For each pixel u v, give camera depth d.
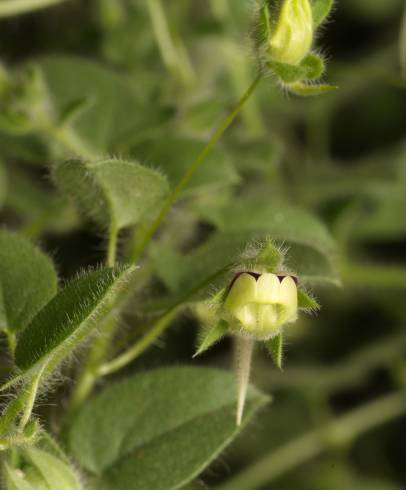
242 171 0.18
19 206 0.17
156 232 0.16
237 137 0.17
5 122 0.16
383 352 0.18
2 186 0.17
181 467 0.13
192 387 0.13
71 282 0.12
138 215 0.14
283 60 0.13
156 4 0.17
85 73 0.16
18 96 0.16
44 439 0.12
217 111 0.16
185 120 0.16
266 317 0.12
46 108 0.16
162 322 0.14
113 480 0.13
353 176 0.18
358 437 0.18
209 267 0.14
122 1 0.20
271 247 0.12
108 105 0.16
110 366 0.14
